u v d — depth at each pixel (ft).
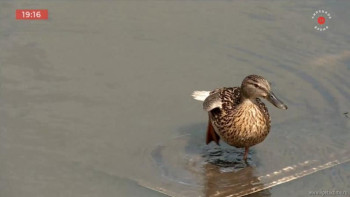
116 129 33.78
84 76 38.68
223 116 30.73
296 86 38.55
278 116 35.70
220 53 41.83
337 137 33.55
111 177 29.60
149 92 37.37
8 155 31.09
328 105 36.60
